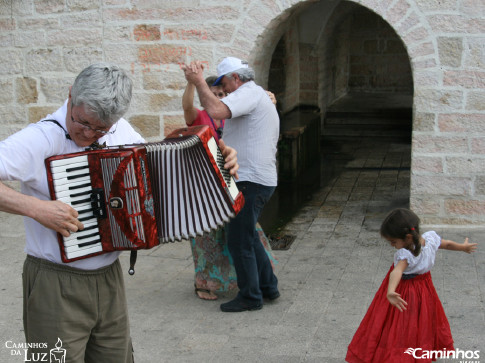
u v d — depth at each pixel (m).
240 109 4.10
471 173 6.11
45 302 2.58
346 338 4.08
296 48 11.41
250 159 4.22
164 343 4.09
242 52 6.46
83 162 2.50
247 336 4.16
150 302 4.79
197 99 6.70
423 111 6.10
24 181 2.45
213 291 4.87
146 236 2.64
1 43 6.96
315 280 5.13
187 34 6.53
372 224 6.80
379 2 6.01
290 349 3.95
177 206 2.87
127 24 6.64
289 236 6.45
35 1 6.78
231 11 6.40
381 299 3.48
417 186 6.26
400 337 3.38
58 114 2.56
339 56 14.83
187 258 5.82
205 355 3.91
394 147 11.73
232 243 4.38
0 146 2.37
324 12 11.16
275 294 4.70
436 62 5.97
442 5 5.85
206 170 2.96
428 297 3.42
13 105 7.10
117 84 2.37
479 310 4.43
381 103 14.23
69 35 6.79
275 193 8.57
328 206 7.72
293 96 11.53
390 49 15.67
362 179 9.23
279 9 6.30
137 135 3.01
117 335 2.83
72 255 2.51
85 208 2.53
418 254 3.36
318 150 11.37
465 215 6.21
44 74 6.95
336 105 14.01
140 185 2.58
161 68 6.67
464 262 5.41
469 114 5.99
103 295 2.72
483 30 5.80
